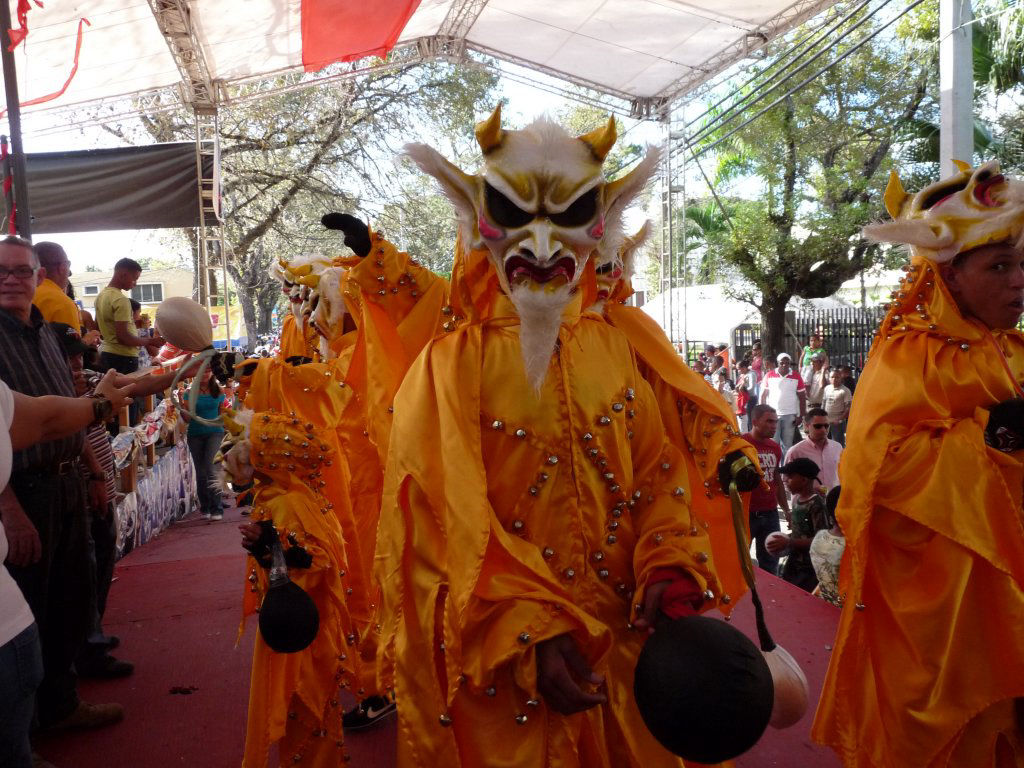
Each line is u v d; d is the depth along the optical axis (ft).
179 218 37.22
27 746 7.11
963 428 9.37
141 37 33.30
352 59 38.04
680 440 8.18
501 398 7.24
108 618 18.52
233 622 17.97
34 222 35.47
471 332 7.49
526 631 6.65
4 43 17.72
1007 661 8.94
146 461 28.30
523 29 40.16
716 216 70.08
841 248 63.82
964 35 24.11
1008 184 9.43
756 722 6.08
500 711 6.91
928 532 9.34
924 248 9.76
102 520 14.87
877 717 9.48
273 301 93.86
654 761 7.41
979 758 9.07
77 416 8.38
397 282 9.11
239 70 38.93
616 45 40.52
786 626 16.47
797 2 35.88
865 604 9.68
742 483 7.66
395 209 69.67
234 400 11.22
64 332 13.34
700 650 6.18
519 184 6.74
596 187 6.98
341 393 11.16
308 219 73.15
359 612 11.56
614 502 7.46
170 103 47.80
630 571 7.64
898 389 9.54
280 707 9.58
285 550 9.48
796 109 63.52
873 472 9.45
